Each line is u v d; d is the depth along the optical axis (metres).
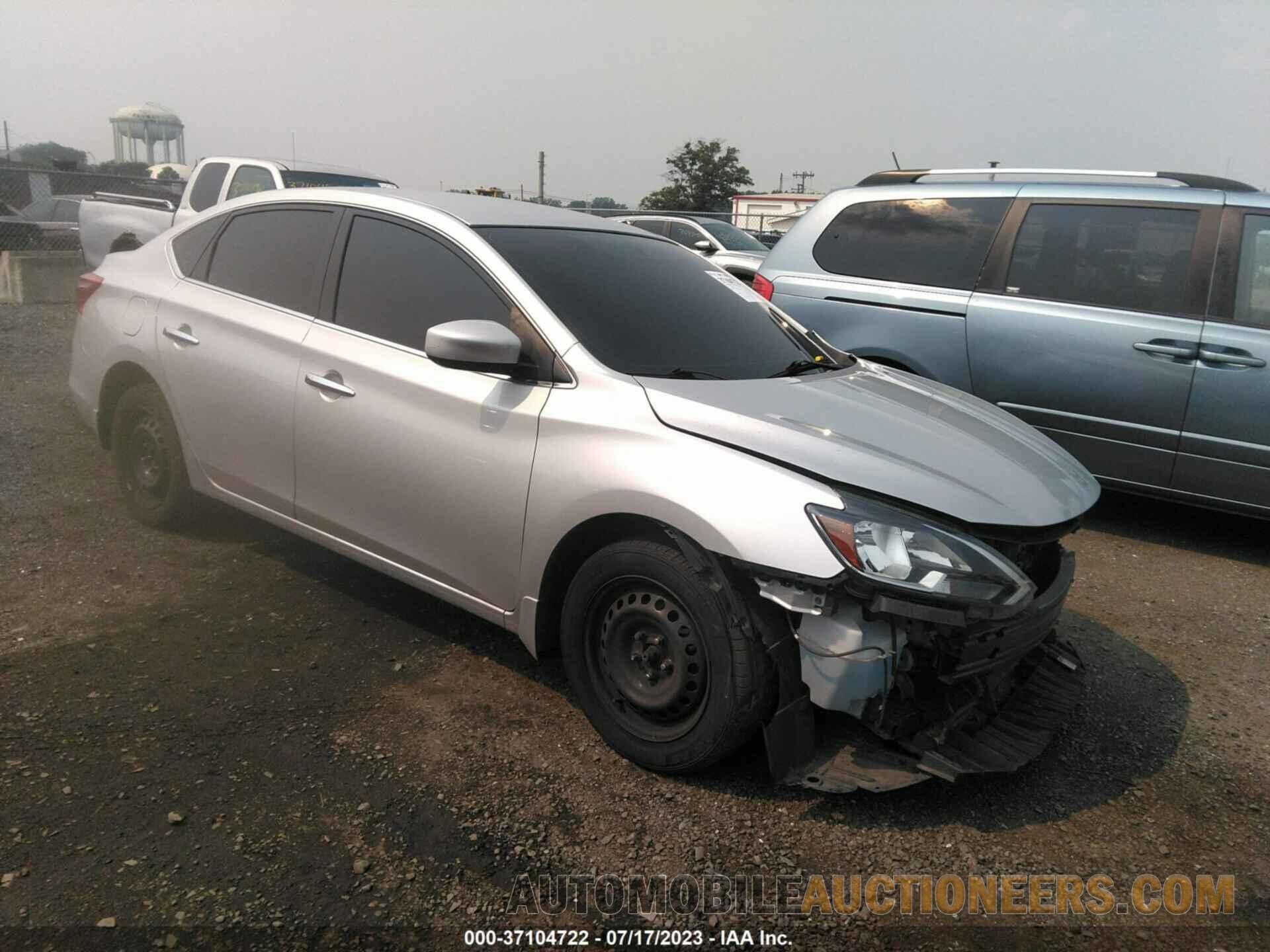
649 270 3.69
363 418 3.38
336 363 3.48
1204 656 3.98
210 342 3.92
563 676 3.42
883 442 2.84
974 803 2.84
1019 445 3.19
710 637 2.65
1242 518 5.88
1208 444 4.96
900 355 5.78
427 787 2.73
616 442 2.83
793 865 2.53
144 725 2.90
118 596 3.77
